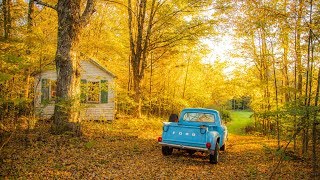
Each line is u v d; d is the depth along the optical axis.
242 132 22.39
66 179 6.17
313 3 8.34
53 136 10.41
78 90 11.61
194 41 19.64
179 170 7.68
